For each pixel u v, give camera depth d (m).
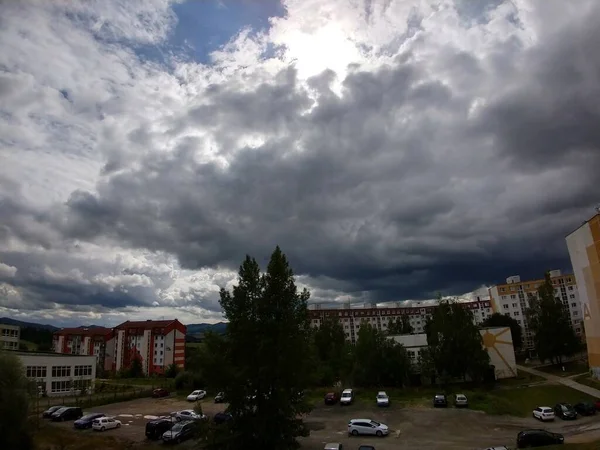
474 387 71.50
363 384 76.62
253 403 34.53
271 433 32.97
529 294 152.00
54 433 46.56
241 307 35.81
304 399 36.06
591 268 71.50
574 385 67.81
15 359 43.62
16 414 39.50
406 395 68.00
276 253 37.00
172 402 69.56
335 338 98.00
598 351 70.69
